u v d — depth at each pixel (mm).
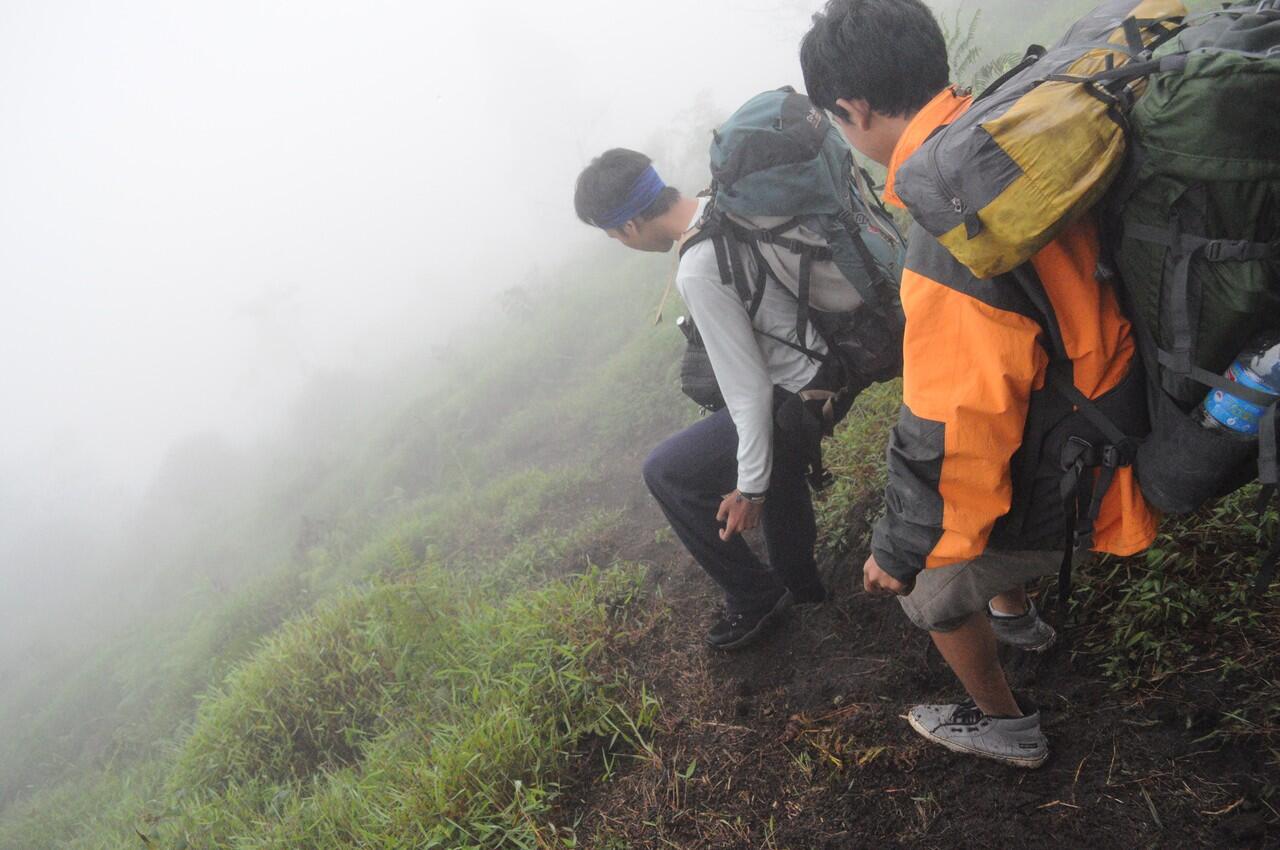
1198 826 1636
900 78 1472
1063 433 1346
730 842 2053
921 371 1331
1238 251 1075
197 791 3469
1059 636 2182
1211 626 1957
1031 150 1104
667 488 2455
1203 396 1215
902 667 2342
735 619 2648
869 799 2000
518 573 4398
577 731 2545
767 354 2152
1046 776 1865
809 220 1928
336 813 2717
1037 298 1251
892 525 1449
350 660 3678
